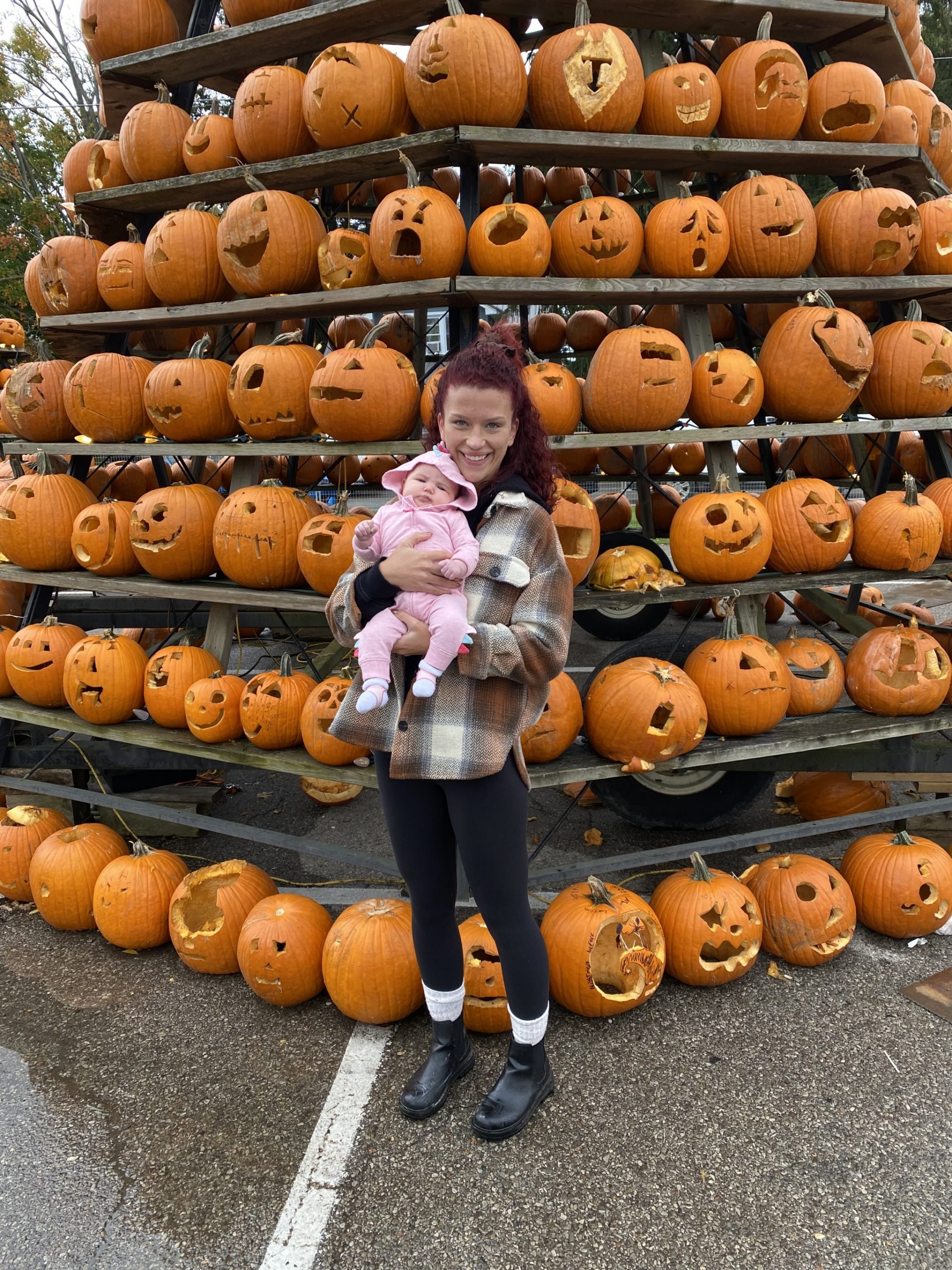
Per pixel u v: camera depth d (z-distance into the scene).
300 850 2.88
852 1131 2.09
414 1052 2.44
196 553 3.33
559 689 2.82
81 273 3.76
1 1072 2.42
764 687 2.93
